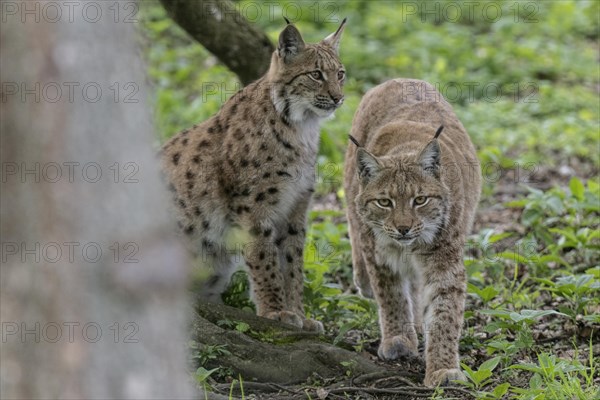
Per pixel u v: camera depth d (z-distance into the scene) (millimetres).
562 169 18016
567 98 21594
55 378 5500
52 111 5402
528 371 10320
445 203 10609
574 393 9016
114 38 5590
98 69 5508
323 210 15953
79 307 5469
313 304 12312
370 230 10977
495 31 25672
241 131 11938
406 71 22719
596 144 18984
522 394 9141
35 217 5434
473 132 19547
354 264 12641
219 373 10000
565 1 27750
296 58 12133
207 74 21734
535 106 21344
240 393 9727
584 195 14547
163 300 5602
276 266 12008
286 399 9609
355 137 12812
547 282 11367
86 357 5500
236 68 14844
